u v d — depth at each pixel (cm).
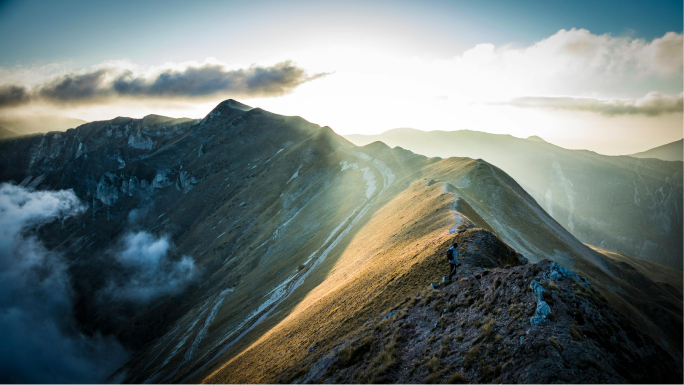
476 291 2097
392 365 1897
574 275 1725
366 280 3972
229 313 9644
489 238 2933
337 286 4962
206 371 5953
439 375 1606
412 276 2998
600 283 6334
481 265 2561
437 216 4975
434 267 2895
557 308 1556
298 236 12900
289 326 4472
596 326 1470
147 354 12281
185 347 9412
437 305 2217
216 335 8538
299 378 2570
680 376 1410
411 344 1998
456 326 1902
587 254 8500
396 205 8556
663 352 1475
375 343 2234
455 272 2505
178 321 13838
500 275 2052
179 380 6681
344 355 2312
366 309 2977
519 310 1666
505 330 1605
